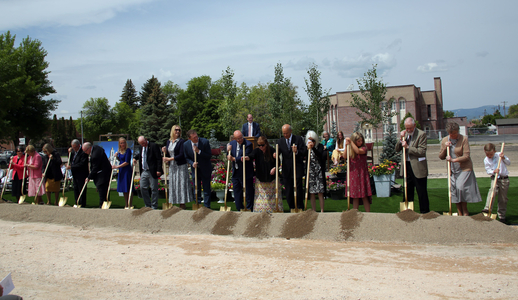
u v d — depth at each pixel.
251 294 3.60
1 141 34.28
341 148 10.13
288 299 3.45
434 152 27.62
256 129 10.54
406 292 3.54
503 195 6.50
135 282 4.04
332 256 4.82
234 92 25.39
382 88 18.22
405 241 5.46
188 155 7.84
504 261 4.44
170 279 4.10
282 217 6.29
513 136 38.09
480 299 3.34
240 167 7.63
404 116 50.56
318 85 21.92
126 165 8.66
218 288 3.79
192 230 6.50
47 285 4.02
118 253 5.21
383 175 9.44
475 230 5.40
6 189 13.40
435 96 58.44
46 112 38.25
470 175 6.30
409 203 6.52
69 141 66.62
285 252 5.06
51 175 9.75
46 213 7.83
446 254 4.79
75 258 5.00
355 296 3.47
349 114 52.59
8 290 2.39
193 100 59.81
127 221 7.04
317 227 5.95
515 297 3.38
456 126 6.37
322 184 7.05
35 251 5.39
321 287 3.72
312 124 22.34
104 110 60.22
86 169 9.23
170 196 7.92
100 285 3.98
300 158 7.30
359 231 5.73
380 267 4.33
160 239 6.04
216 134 54.88
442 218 5.63
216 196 10.12
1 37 33.84
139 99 84.50
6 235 6.48
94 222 7.24
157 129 48.59
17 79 28.52
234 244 5.59
